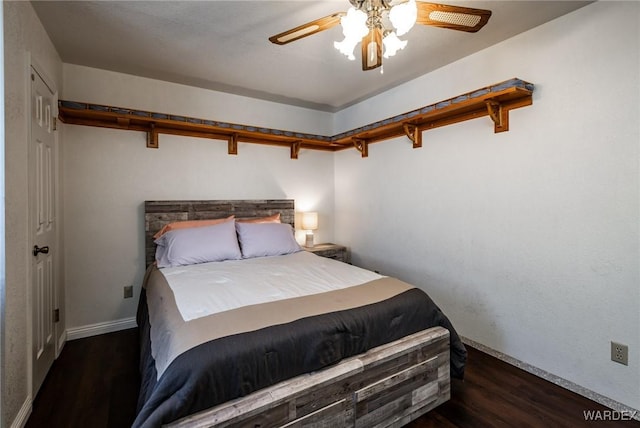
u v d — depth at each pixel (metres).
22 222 1.58
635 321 1.70
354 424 1.50
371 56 1.52
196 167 3.19
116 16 1.96
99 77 2.75
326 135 4.12
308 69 2.79
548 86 2.04
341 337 1.52
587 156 1.87
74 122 2.63
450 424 1.68
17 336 1.52
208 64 2.67
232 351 1.24
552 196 2.03
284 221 3.70
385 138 3.39
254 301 1.67
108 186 2.78
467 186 2.57
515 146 2.23
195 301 1.67
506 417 1.72
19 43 1.58
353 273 2.28
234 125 3.11
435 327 1.90
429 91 2.88
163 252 2.70
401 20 1.30
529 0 1.81
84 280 2.69
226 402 1.22
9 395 1.43
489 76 2.39
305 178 3.95
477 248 2.50
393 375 1.63
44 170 2.03
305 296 1.78
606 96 1.78
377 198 3.53
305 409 1.35
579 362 1.92
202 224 2.97
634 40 1.68
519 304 2.23
